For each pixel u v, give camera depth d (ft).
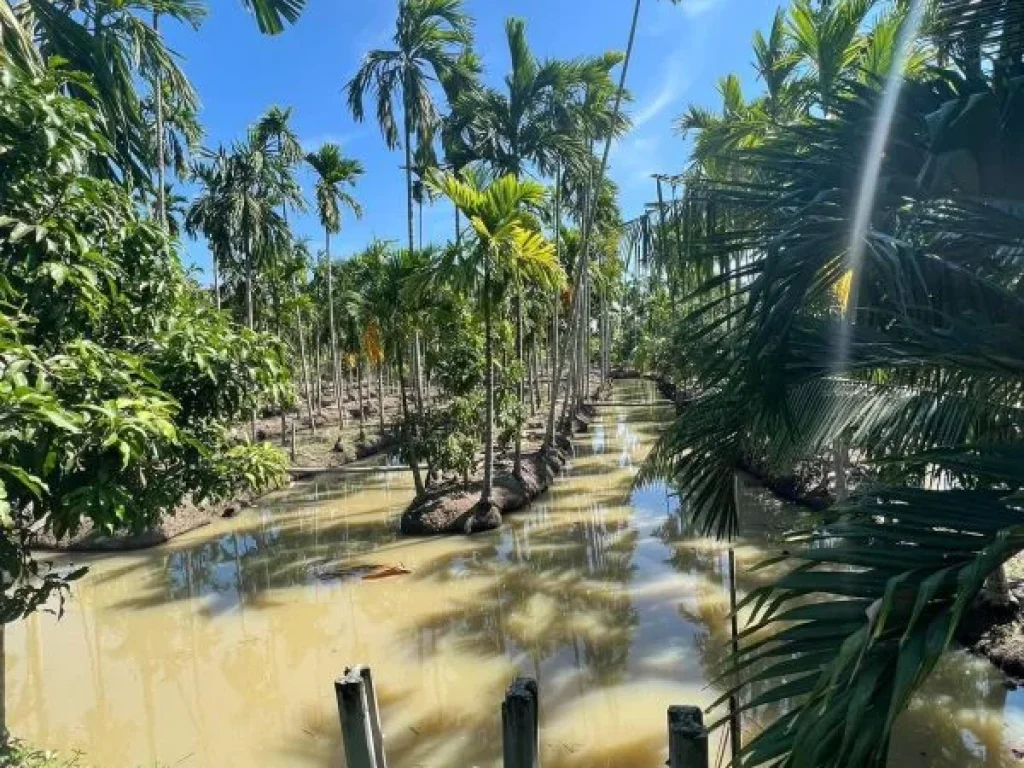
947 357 8.14
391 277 38.86
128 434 8.45
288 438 68.69
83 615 28.66
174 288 12.67
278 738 18.66
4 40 11.33
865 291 10.01
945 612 5.03
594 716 18.22
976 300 8.73
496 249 33.81
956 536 5.77
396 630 25.58
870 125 8.87
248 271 58.23
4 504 7.10
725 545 32.32
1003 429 10.03
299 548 36.78
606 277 88.84
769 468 12.55
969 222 8.46
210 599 29.96
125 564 34.99
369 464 61.57
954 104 8.23
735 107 32.63
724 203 10.12
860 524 6.26
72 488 9.45
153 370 11.32
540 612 26.07
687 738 8.82
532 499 44.04
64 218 10.08
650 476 15.72
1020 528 5.29
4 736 12.04
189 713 20.54
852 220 8.27
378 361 64.13
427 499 40.09
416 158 50.90
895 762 15.26
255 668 23.43
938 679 18.37
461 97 48.49
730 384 9.80
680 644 22.29
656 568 29.99
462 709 19.21
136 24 20.81
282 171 59.16
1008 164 8.36
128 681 22.94
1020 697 17.22
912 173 8.93
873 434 11.19
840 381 11.59
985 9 8.46
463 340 42.22
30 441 7.82
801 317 9.39
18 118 9.58
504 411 44.19
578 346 78.59
